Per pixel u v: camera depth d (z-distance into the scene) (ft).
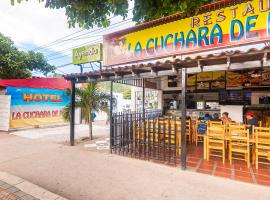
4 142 27.89
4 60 43.55
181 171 16.21
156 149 21.88
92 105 29.58
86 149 23.84
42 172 16.11
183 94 16.55
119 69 18.84
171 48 24.18
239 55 12.92
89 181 14.33
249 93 31.55
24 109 39.99
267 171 15.99
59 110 46.70
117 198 11.89
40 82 44.88
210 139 19.19
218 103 35.22
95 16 15.06
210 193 12.45
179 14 23.31
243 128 18.84
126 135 22.15
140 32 26.86
